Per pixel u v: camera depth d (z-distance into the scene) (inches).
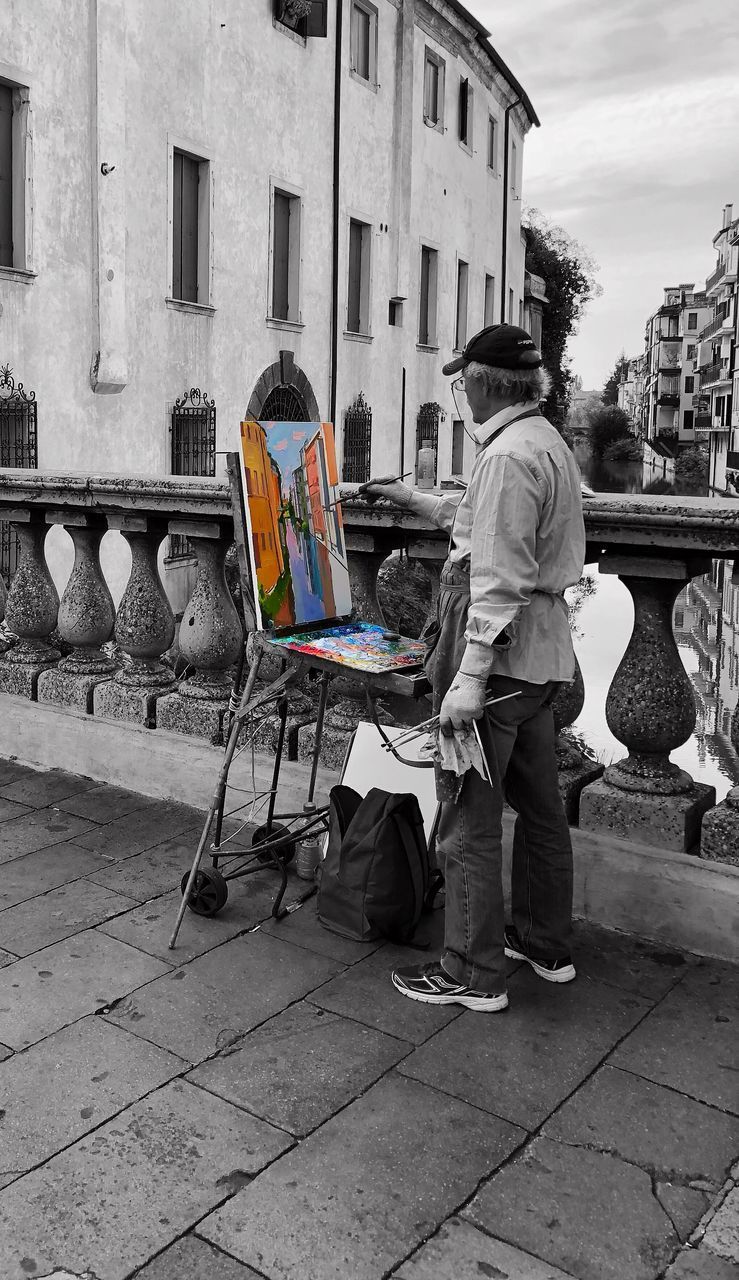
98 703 184.5
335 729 158.2
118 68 524.7
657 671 129.9
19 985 115.5
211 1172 86.9
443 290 1031.6
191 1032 107.3
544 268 1919.3
